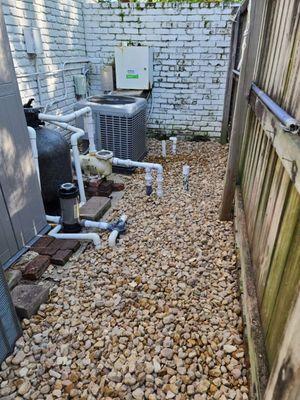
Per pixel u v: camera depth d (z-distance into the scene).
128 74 4.31
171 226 2.47
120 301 1.70
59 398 1.22
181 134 4.90
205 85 4.50
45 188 2.62
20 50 3.09
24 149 1.95
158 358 1.37
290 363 0.62
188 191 3.13
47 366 1.35
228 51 4.22
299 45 1.12
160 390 1.24
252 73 2.10
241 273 1.75
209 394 1.23
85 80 4.31
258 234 1.59
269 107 1.31
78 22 4.23
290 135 1.00
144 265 2.00
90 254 2.14
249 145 2.23
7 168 1.81
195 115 4.73
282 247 1.10
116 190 3.18
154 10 4.16
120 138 3.56
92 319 1.59
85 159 3.02
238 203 2.33
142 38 4.36
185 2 4.05
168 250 2.16
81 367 1.34
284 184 1.17
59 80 3.89
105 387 1.26
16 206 1.92
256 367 1.12
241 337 1.46
